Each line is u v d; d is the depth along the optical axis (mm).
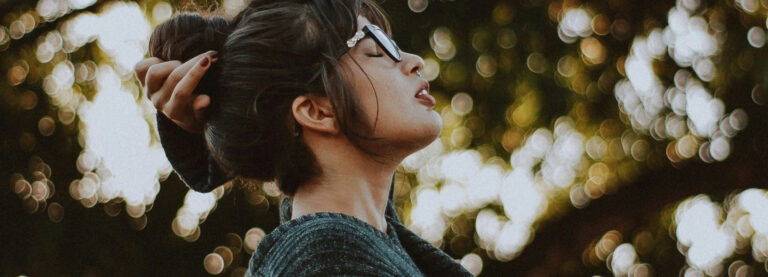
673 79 7008
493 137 6859
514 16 6801
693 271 7609
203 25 1640
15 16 6844
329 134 1546
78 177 6777
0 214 6684
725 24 6840
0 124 6785
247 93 1536
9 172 6754
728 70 6824
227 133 1558
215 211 6566
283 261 1346
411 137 1528
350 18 1557
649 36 6934
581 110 7031
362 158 1552
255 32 1552
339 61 1528
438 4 6660
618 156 7117
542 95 6754
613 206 7012
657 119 7082
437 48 6664
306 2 1586
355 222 1448
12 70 6820
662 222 7703
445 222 6977
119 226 6695
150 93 1598
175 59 1624
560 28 6863
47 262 6684
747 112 6902
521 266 6941
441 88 6734
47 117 6840
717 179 7035
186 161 1733
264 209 6500
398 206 6664
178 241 6660
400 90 1540
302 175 1562
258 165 1581
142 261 6680
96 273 6703
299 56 1541
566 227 6992
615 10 6914
